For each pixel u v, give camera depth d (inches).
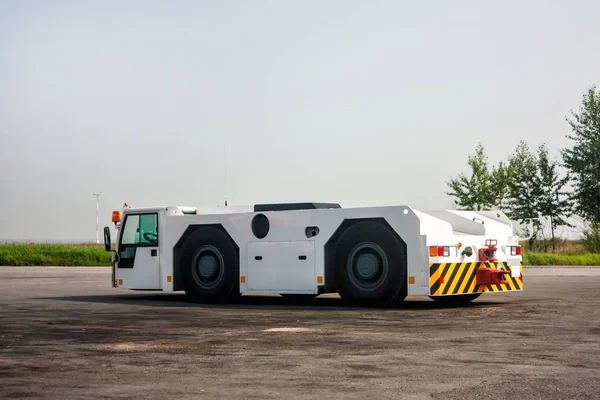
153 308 558.9
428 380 253.6
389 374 265.4
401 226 535.2
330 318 468.8
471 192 2065.7
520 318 455.2
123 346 342.6
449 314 487.8
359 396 229.1
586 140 2481.5
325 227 566.6
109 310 539.8
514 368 276.1
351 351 321.1
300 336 374.9
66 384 251.8
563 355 306.5
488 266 563.5
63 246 1907.0
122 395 233.6
